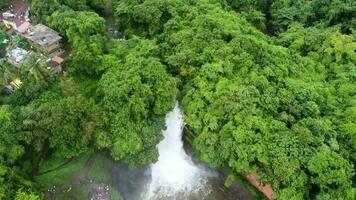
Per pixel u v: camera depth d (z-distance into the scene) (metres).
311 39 80.31
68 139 61.72
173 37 75.12
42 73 66.25
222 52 70.00
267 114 63.94
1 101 66.19
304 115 64.19
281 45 81.44
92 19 78.00
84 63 71.62
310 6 90.25
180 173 66.88
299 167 57.28
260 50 71.94
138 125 64.00
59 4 83.75
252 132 60.38
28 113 60.25
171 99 66.81
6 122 59.12
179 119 69.88
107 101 64.50
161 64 69.19
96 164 66.31
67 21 76.81
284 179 57.47
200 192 64.75
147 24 82.81
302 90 66.44
